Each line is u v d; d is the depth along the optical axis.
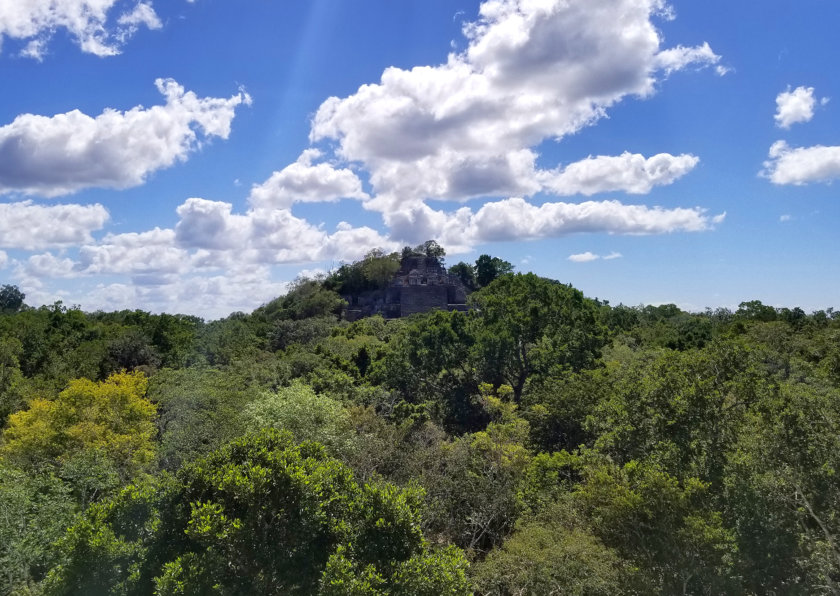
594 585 12.66
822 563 13.24
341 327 66.62
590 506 15.13
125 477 23.17
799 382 26.75
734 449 16.33
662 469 15.33
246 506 9.83
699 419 16.75
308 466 10.81
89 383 27.36
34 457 23.62
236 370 42.16
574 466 19.56
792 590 13.21
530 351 37.84
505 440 23.20
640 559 13.62
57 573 10.54
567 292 39.31
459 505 18.73
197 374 36.72
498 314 38.91
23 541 15.16
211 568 9.11
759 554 13.51
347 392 33.34
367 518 10.60
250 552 9.52
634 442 17.89
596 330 37.25
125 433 25.75
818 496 14.24
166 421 29.28
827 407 15.92
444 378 37.31
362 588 8.98
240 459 10.72
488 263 100.75
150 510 10.98
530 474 19.45
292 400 24.38
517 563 13.88
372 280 94.50
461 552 11.65
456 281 98.56
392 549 10.47
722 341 18.89
